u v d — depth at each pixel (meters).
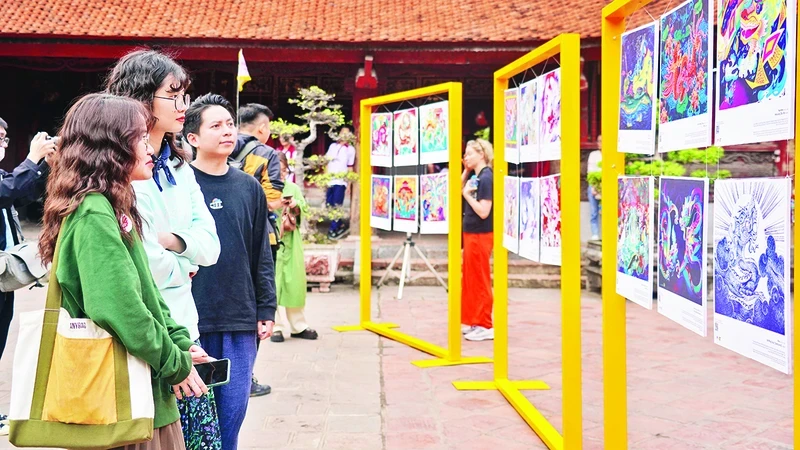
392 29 14.80
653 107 3.25
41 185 4.10
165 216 2.89
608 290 3.71
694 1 2.90
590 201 12.39
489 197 7.14
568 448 4.08
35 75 18.42
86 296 2.17
